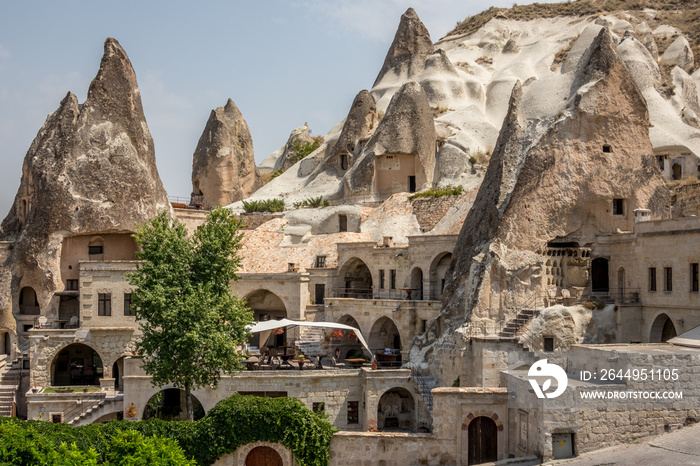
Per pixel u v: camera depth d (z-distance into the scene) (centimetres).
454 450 3919
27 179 6688
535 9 12038
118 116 6412
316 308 6234
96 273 5644
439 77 9188
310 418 3884
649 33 9769
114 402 5134
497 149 5388
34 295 6294
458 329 4728
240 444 3844
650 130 7481
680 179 6931
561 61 9406
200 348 4291
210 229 4606
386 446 3916
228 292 4622
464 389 3953
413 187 7538
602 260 5181
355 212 7038
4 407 5553
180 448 3525
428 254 5709
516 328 4662
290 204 7888
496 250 4838
